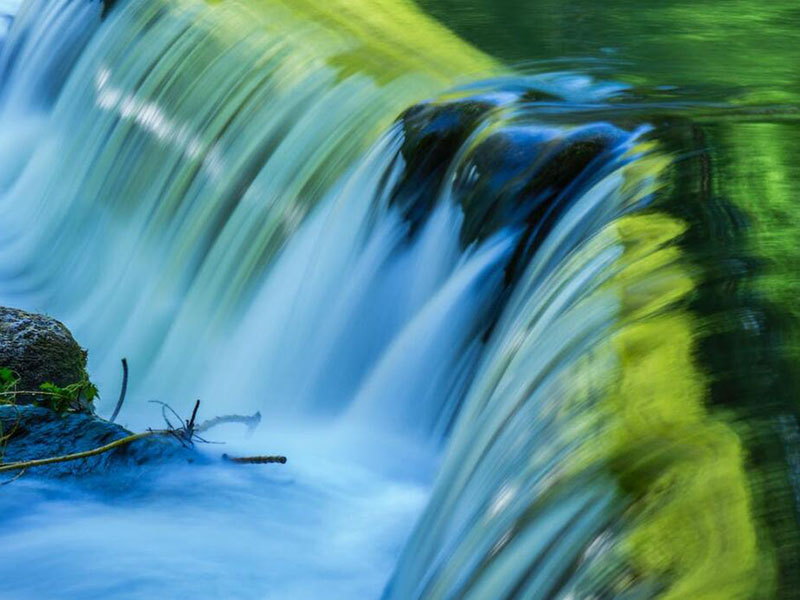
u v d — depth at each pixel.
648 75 15.84
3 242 21.06
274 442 12.13
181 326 16.08
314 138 15.86
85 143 20.72
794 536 5.51
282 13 18.75
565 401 7.51
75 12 23.39
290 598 9.41
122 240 18.50
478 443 8.85
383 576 9.79
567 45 17.42
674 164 11.05
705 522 5.75
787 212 9.74
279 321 14.46
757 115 13.12
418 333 12.30
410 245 13.12
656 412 6.84
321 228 14.56
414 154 13.34
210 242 16.42
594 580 5.79
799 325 7.61
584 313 8.55
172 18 20.30
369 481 11.37
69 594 9.17
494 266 11.72
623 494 6.21
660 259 8.91
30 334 11.30
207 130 17.86
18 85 24.48
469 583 7.04
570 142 11.90
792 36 18.05
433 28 18.06
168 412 14.88
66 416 10.66
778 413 6.57
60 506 9.98
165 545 9.70
